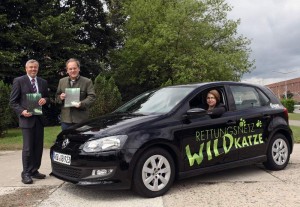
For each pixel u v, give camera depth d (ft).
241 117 22.16
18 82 22.00
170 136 18.98
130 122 18.83
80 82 23.11
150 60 99.09
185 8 95.66
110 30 98.02
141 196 18.49
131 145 17.83
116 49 103.60
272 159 23.82
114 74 103.60
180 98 20.80
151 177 18.38
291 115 108.78
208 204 17.24
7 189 20.74
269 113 23.77
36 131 22.61
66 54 78.43
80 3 90.02
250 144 22.49
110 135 17.92
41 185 21.45
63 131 20.62
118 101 53.01
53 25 72.84
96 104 51.19
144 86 107.04
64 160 18.76
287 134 24.82
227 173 23.56
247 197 18.25
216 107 21.42
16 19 75.97
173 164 19.20
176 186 20.54
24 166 22.12
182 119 19.80
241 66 96.07
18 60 71.20
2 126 44.24
